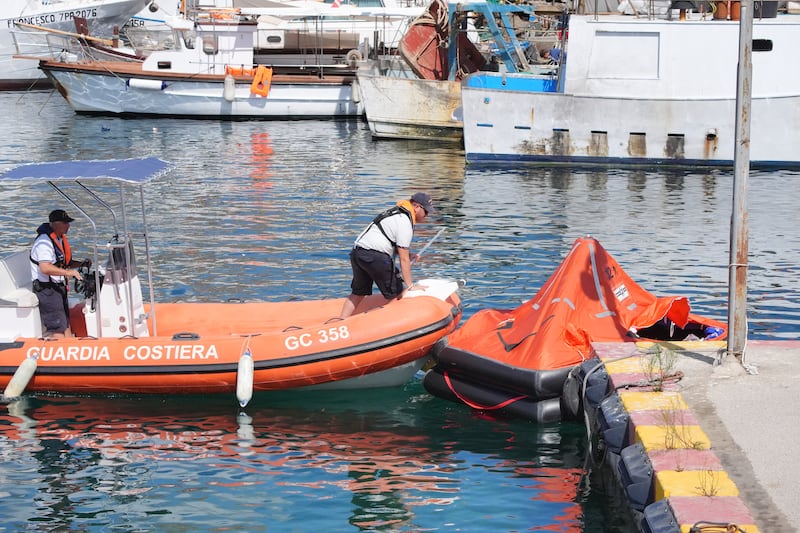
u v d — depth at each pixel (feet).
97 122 115.85
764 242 54.65
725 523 19.16
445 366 33.76
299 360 33.27
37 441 30.32
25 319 34.60
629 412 25.03
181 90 118.73
